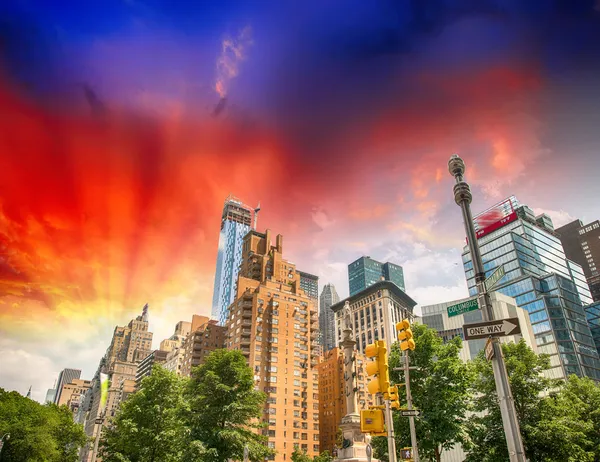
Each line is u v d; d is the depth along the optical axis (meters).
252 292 116.81
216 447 42.78
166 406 50.78
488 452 33.94
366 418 13.46
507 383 11.81
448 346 40.19
